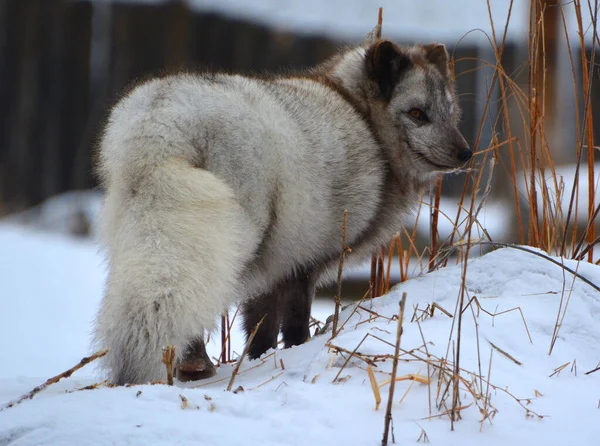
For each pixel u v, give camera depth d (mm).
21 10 33625
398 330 6230
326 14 33562
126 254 7961
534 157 10820
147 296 7645
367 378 7387
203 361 8930
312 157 9672
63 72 33750
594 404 7113
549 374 7738
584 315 8688
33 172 33938
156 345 7586
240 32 33625
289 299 10562
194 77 9117
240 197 8852
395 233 11586
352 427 6453
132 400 6699
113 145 8727
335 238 10367
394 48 11352
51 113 33875
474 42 32281
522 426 6625
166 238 7953
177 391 6867
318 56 33875
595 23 10680
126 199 8297
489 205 24625
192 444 6008
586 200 22094
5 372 12500
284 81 10680
